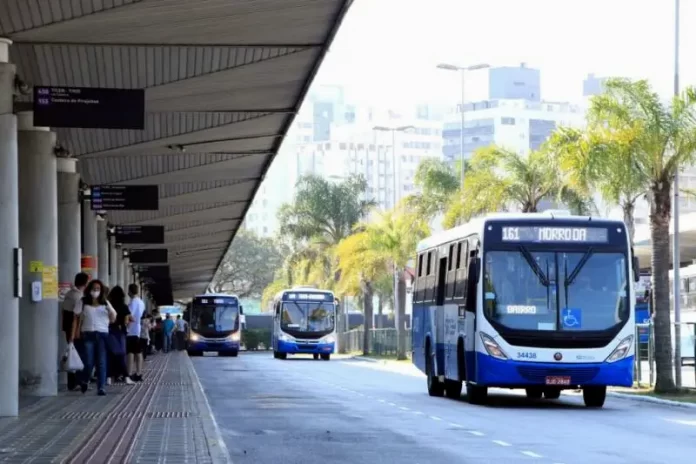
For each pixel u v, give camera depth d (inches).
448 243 1368.1
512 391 1631.4
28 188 1167.0
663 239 1560.0
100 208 1566.2
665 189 1560.0
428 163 3348.9
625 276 1206.3
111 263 2265.0
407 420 1021.8
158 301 4596.5
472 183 2338.8
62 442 745.6
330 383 1728.6
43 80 1150.3
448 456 733.3
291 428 932.6
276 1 922.7
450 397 1382.9
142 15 914.7
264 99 1360.7
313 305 3191.4
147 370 1969.7
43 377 1179.9
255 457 723.4
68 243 1508.4
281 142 1683.1
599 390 1256.8
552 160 2149.4
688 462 708.7
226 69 1168.8
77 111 999.6
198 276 5078.7
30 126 1170.6
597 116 1558.8
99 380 1202.0
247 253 7037.4
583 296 1195.9
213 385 1622.8
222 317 3496.6
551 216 1213.7
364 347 3671.3
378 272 3481.8
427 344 1460.4
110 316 1234.0
